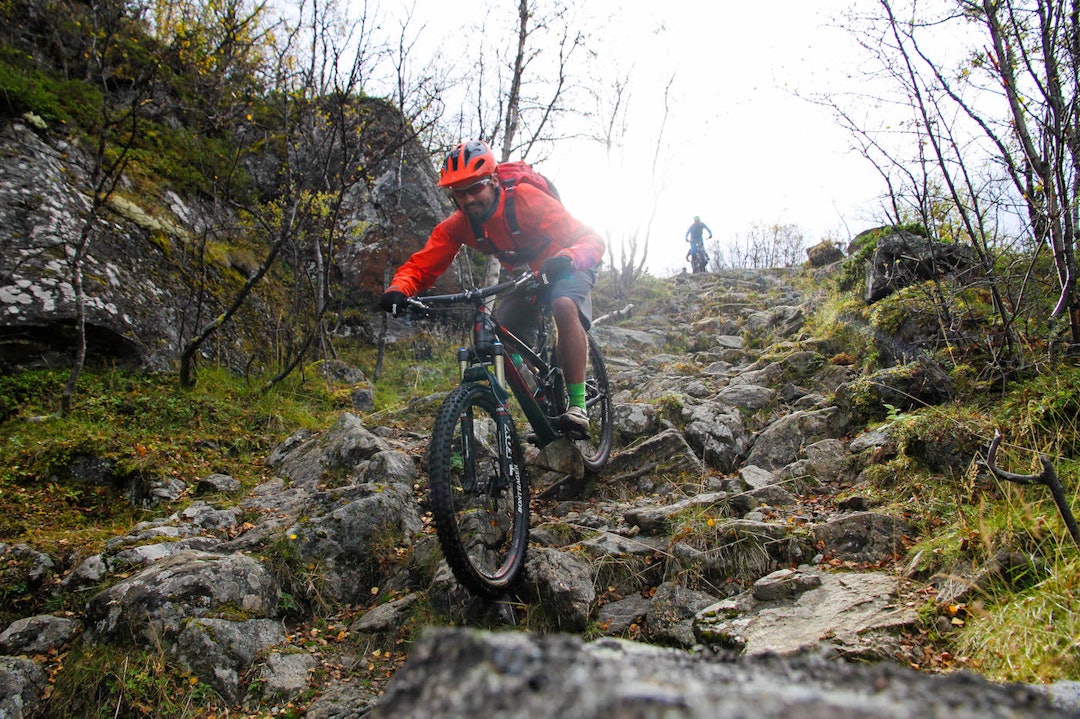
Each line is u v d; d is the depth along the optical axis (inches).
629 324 379.6
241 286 289.6
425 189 372.5
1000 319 161.5
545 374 143.7
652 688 20.8
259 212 321.1
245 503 156.9
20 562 125.6
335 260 342.6
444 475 105.2
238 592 114.6
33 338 208.2
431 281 138.9
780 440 167.2
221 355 256.2
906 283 203.9
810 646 88.6
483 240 136.7
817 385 197.8
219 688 101.9
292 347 267.6
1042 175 138.9
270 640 110.6
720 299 397.1
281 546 128.0
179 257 267.0
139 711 98.4
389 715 25.2
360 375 283.7
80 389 205.9
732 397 196.2
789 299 369.7
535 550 123.3
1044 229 144.9
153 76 249.1
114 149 278.4
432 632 28.5
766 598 105.3
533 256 138.7
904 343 181.8
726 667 27.8
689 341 316.2
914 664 85.0
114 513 155.3
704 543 122.0
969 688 26.7
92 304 218.2
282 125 351.9
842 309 228.2
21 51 283.6
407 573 126.4
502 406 123.7
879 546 115.6
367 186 330.6
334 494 141.8
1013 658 79.4
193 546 132.0
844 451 153.3
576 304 138.9
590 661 24.1
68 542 133.6
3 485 155.7
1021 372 144.9
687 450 166.6
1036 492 110.7
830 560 116.0
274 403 225.1
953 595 94.0
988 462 96.3
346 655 111.5
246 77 323.3
